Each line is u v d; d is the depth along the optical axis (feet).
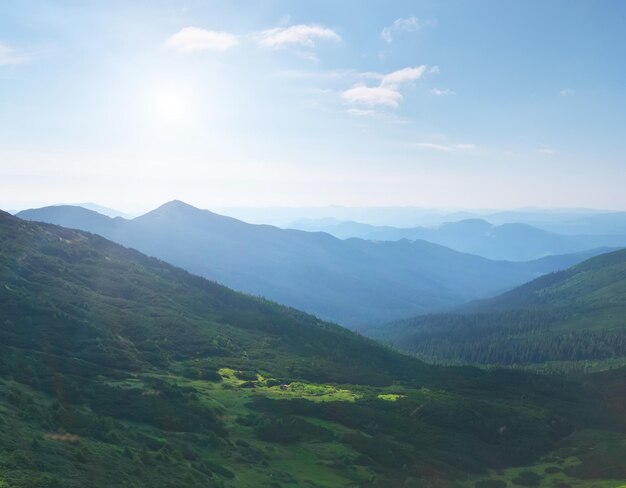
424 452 289.33
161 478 148.05
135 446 173.99
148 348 379.14
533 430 382.01
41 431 153.07
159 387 266.16
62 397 208.74
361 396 385.91
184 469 164.96
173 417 223.10
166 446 182.91
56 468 126.31
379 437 289.53
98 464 139.44
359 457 247.09
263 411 288.92
